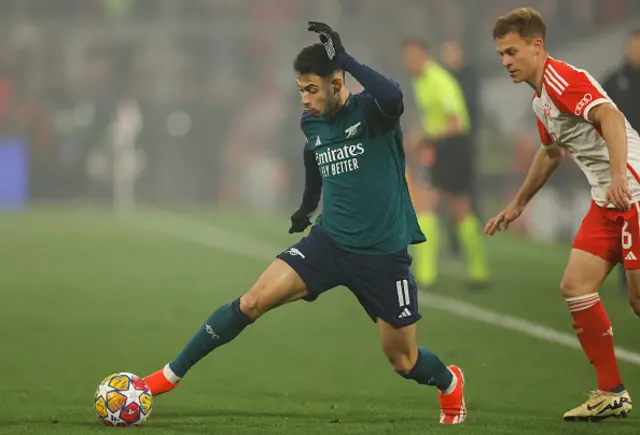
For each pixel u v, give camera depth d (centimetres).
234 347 2853
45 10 10044
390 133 1745
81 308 3588
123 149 9075
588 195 5800
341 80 1709
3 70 9762
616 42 7912
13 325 3219
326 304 3700
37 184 9325
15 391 2206
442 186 4000
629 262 1806
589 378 2398
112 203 9362
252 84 10088
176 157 9619
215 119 9644
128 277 4481
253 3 10231
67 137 9388
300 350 2800
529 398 2170
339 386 2303
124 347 2838
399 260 1755
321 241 1759
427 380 1822
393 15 9656
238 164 9394
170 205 9294
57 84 9762
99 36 10088
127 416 1731
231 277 4506
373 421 1862
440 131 4019
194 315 3447
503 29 1828
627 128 1838
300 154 8919
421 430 1733
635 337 2891
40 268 4769
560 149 1955
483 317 3338
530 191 2009
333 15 9956
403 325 1764
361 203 1742
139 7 10119
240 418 1888
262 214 8175
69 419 1842
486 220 6888
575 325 1889
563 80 1781
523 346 2836
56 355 2711
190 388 2272
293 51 10106
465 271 4597
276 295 1750
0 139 9256
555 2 8794
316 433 1697
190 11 10156
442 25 9419
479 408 2059
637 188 1802
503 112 8300
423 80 4059
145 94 9888
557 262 5006
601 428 1781
